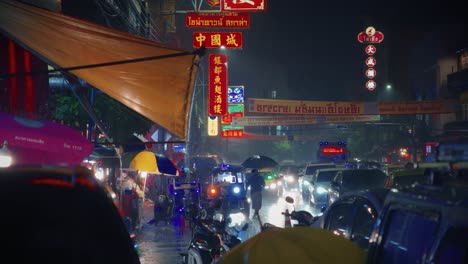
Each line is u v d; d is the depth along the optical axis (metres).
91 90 11.43
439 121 38.78
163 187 25.53
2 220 2.81
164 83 7.96
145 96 8.16
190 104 8.21
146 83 7.96
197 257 8.34
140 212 17.19
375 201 5.23
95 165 14.33
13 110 8.58
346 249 4.25
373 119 36.59
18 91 9.05
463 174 3.12
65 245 2.85
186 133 8.41
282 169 37.00
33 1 9.27
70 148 6.96
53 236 2.85
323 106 30.91
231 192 20.77
